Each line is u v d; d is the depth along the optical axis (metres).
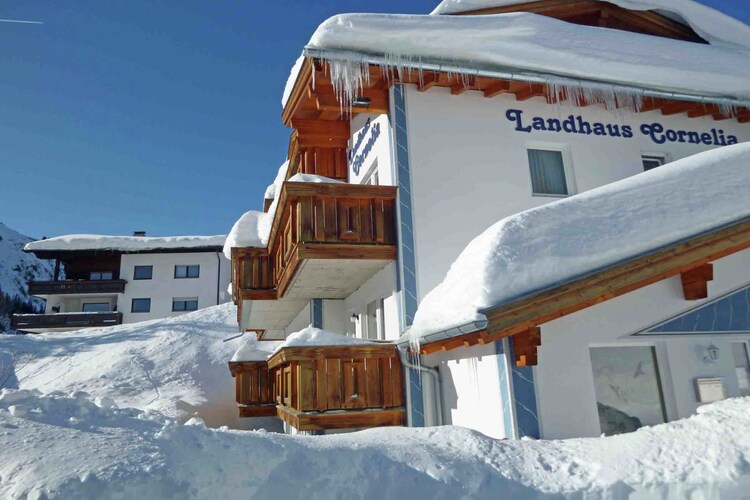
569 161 10.41
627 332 6.79
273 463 4.41
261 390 13.02
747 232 6.86
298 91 10.75
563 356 6.50
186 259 38.25
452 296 6.57
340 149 12.29
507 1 10.92
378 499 4.31
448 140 9.55
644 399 6.80
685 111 11.27
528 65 9.79
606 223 6.68
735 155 7.60
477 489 4.53
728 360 7.09
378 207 9.03
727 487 4.38
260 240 12.73
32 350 26.22
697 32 12.16
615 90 10.21
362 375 8.23
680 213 6.88
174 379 20.55
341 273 9.91
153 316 37.16
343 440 5.22
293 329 16.50
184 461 4.07
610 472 4.73
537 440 5.59
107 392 19.34
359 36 8.87
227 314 30.38
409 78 9.39
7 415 4.55
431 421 8.17
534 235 6.45
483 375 6.85
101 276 38.03
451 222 9.20
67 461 3.79
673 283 7.12
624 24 12.08
